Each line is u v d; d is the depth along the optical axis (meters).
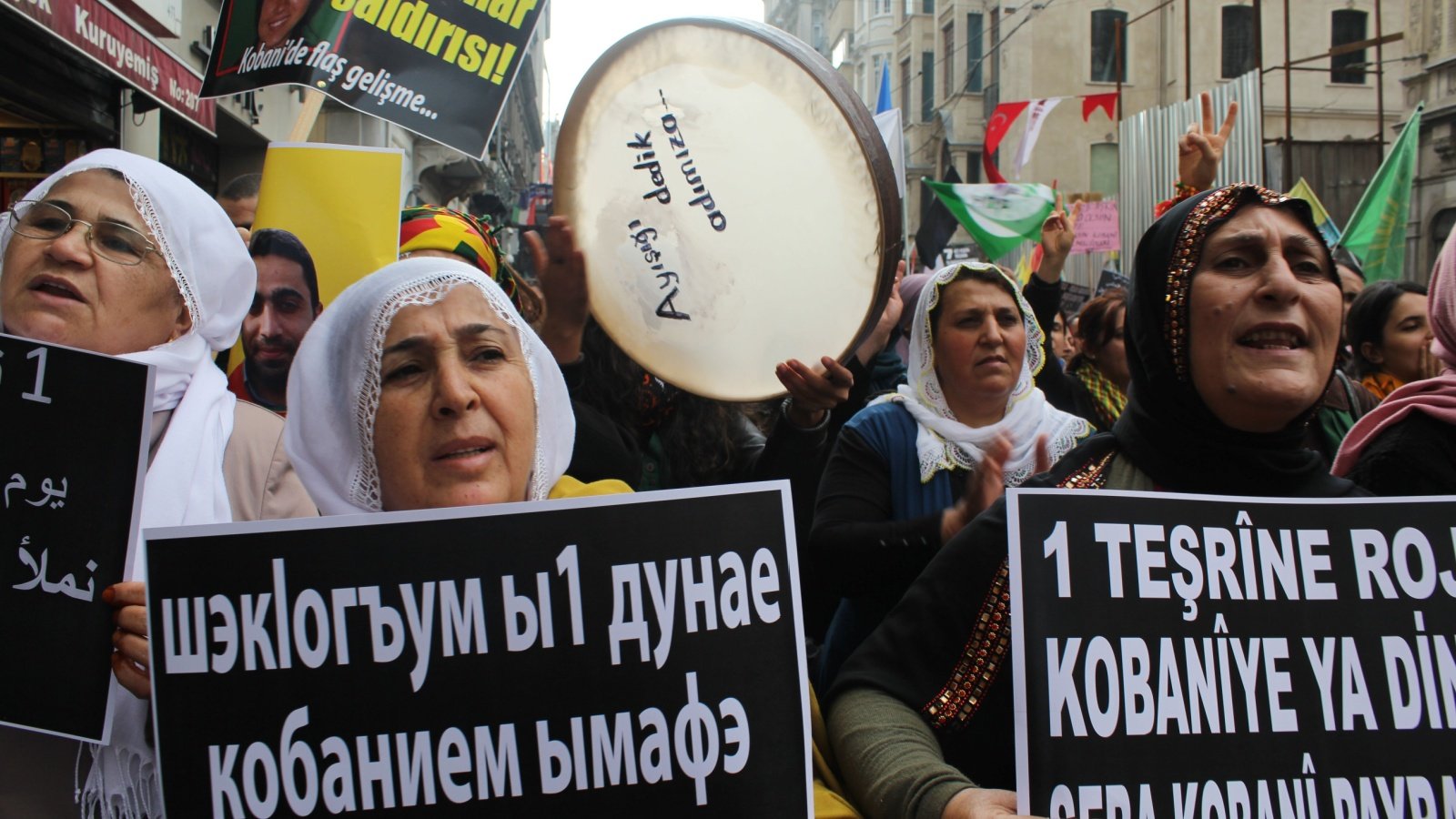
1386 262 6.70
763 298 2.18
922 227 8.01
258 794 1.36
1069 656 1.40
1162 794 1.38
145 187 1.83
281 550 1.40
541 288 2.38
